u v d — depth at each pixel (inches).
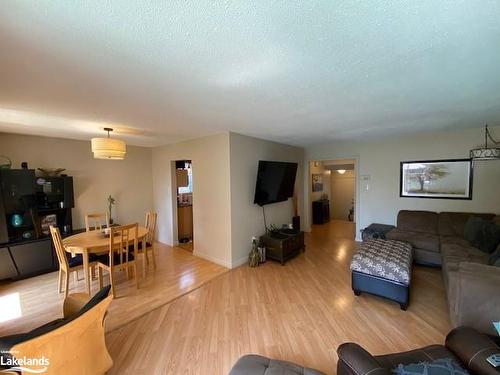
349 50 53.5
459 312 69.9
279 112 102.7
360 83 72.5
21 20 41.1
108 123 120.1
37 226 144.8
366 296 110.9
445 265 107.4
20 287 126.8
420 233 152.2
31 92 75.7
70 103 87.0
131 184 204.7
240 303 106.0
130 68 60.2
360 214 198.5
